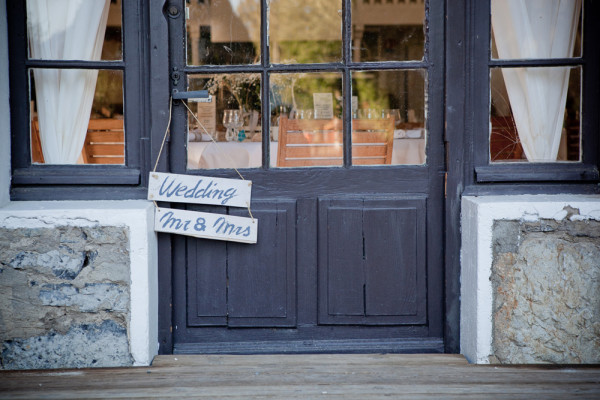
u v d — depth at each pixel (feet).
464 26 9.77
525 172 9.91
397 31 10.05
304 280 10.17
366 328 10.23
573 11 9.91
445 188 10.00
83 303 9.32
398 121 10.16
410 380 8.96
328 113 10.17
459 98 9.86
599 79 9.89
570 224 9.26
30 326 9.32
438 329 10.20
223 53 10.03
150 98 9.79
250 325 10.21
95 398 8.38
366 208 10.11
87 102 9.93
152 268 9.62
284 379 9.04
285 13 10.05
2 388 8.66
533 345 9.43
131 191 9.93
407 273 10.15
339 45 10.07
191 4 9.92
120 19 9.80
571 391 8.57
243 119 10.10
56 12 9.80
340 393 8.56
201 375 9.16
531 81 9.98
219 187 9.93
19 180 9.78
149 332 9.47
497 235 9.28
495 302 9.37
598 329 9.37
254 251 10.12
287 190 10.11
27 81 9.83
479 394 8.50
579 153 10.07
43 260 9.23
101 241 9.23
